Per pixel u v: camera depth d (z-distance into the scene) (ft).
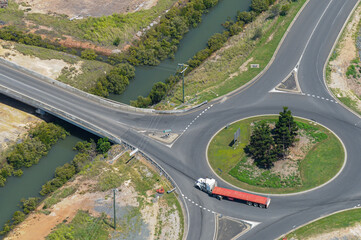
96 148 433.07
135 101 475.72
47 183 400.47
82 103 469.57
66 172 407.64
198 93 483.92
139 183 395.75
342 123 438.40
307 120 442.50
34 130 444.96
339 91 474.90
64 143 444.14
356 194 373.61
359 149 411.34
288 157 407.85
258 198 366.43
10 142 436.76
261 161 401.49
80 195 385.50
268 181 390.21
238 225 357.82
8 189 403.95
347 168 395.14
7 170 413.39
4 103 472.85
